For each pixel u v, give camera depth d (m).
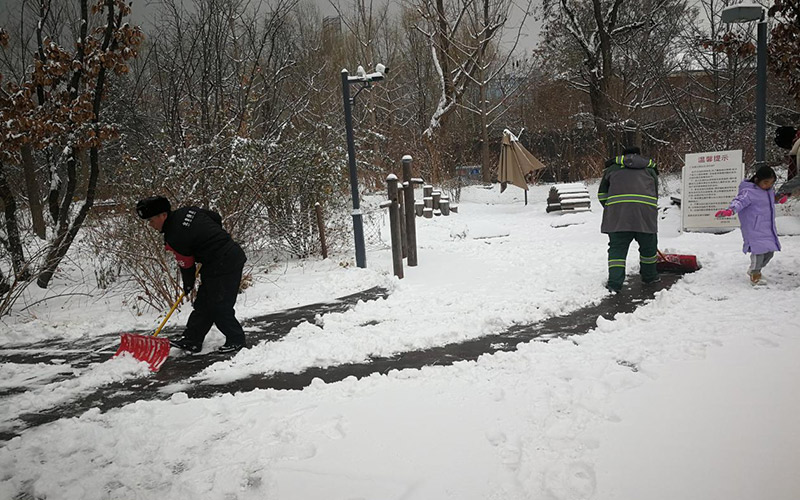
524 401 3.85
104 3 9.41
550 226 13.34
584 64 24.92
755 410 3.41
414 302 7.00
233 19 11.90
